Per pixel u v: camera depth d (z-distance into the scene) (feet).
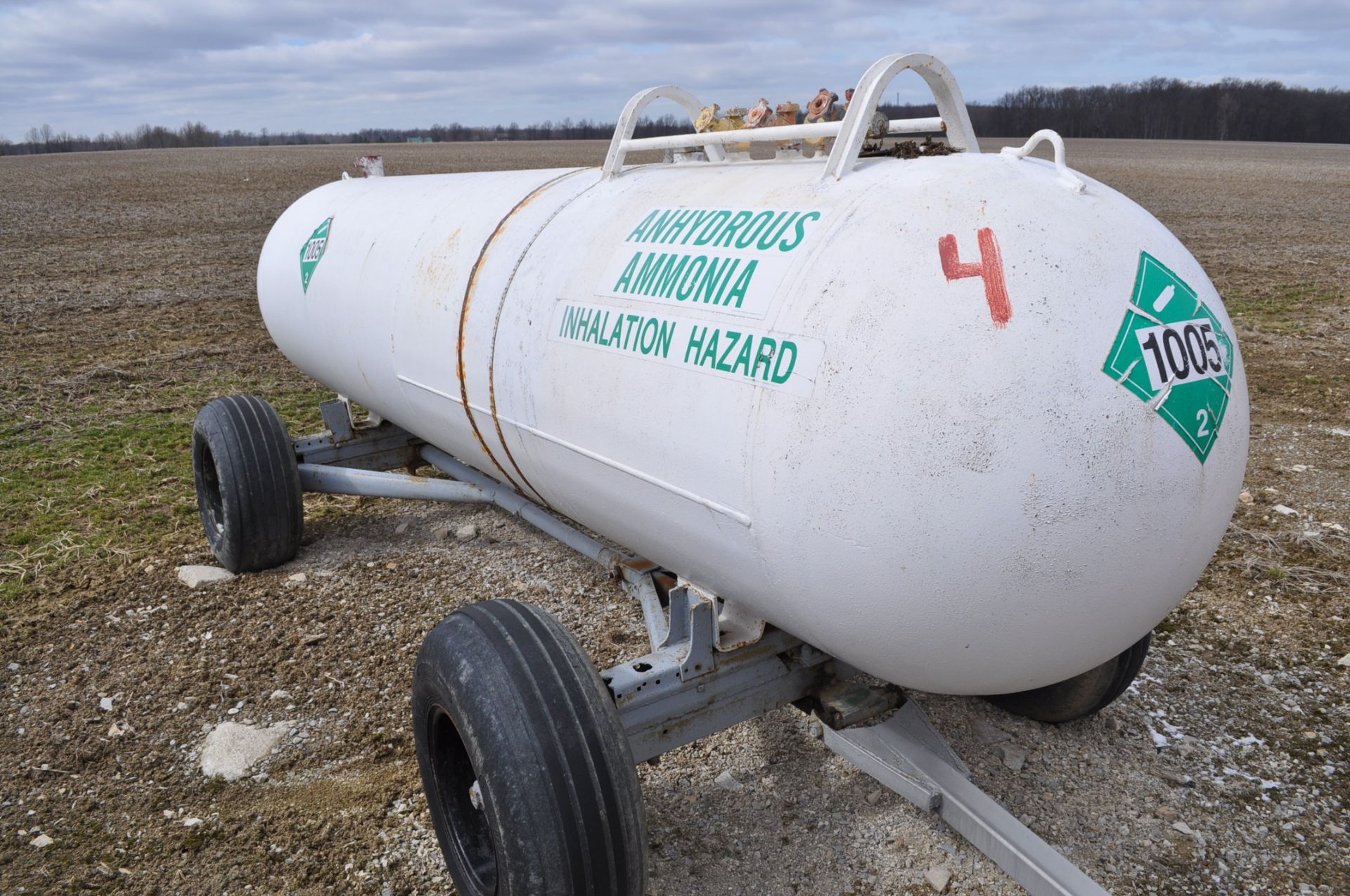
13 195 85.15
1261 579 13.42
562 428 8.55
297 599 13.43
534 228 9.67
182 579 14.02
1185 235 53.93
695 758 9.86
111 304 36.70
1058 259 6.20
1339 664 11.35
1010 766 9.56
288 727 10.57
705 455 6.98
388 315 11.64
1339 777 9.45
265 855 8.73
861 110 7.00
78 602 13.44
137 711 10.94
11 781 9.82
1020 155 7.20
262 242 54.70
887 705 8.45
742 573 7.27
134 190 89.51
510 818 6.37
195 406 23.09
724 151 9.58
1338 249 47.75
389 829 9.02
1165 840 8.59
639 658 7.86
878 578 6.31
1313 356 26.11
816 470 6.23
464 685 6.75
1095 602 6.40
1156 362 6.23
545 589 13.66
